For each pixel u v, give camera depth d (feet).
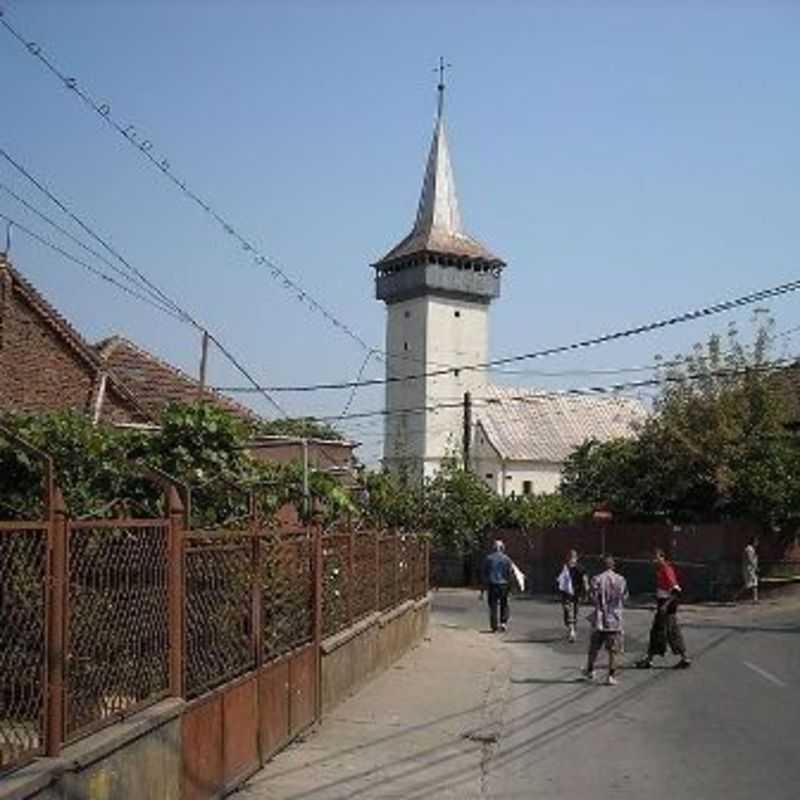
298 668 37.45
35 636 19.90
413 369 274.16
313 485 51.08
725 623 86.22
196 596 27.48
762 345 119.96
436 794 30.17
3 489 34.88
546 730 40.57
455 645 72.08
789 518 115.14
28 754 19.38
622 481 128.26
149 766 23.56
